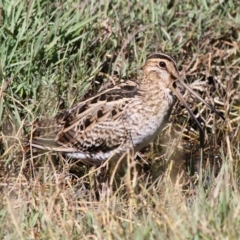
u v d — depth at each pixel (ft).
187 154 42.88
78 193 35.47
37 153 38.63
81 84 41.73
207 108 44.88
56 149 38.50
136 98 38.47
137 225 30.66
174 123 43.98
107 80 43.09
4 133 39.11
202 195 32.42
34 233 31.09
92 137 38.63
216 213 30.58
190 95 44.62
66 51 41.93
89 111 38.86
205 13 47.21
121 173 39.60
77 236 30.96
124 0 46.42
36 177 35.78
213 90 46.19
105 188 36.86
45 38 41.27
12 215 30.35
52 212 32.14
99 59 43.27
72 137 38.70
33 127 38.60
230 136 43.52
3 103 39.29
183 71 45.06
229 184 34.01
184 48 46.37
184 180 38.45
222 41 47.26
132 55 44.62
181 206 31.60
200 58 45.80
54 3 43.78
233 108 45.80
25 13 42.01
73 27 42.50
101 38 43.91
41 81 40.75
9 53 40.93
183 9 47.55
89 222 31.78
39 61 41.47
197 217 29.71
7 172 36.91
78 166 40.27
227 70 45.98
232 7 48.24
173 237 29.14
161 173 40.47
